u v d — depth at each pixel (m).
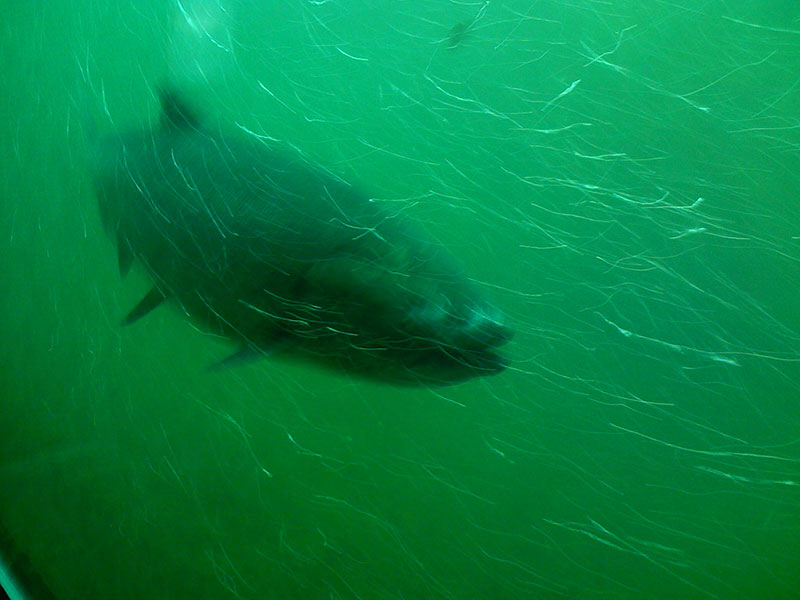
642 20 2.45
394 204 2.19
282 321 2.02
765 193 2.12
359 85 2.57
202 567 1.95
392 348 1.87
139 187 2.37
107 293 2.51
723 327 1.96
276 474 2.05
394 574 1.85
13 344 2.50
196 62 2.67
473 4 2.62
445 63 2.56
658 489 1.86
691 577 1.74
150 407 2.25
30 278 2.60
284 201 2.10
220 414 2.17
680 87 2.33
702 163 2.20
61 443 2.28
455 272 1.90
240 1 2.81
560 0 2.52
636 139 2.27
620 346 1.98
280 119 2.51
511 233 2.15
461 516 1.90
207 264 2.16
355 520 1.93
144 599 1.93
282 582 1.88
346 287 1.89
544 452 1.94
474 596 1.79
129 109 2.69
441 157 2.33
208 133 2.39
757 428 1.87
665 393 1.93
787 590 1.70
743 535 1.78
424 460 1.99
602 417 1.94
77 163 2.69
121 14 2.84
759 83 2.28
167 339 2.35
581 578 1.78
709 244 2.08
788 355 1.92
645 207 2.16
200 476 2.10
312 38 2.72
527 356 1.99
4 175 2.78
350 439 2.05
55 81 2.90
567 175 2.24
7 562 2.06
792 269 2.02
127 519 2.08
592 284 2.06
